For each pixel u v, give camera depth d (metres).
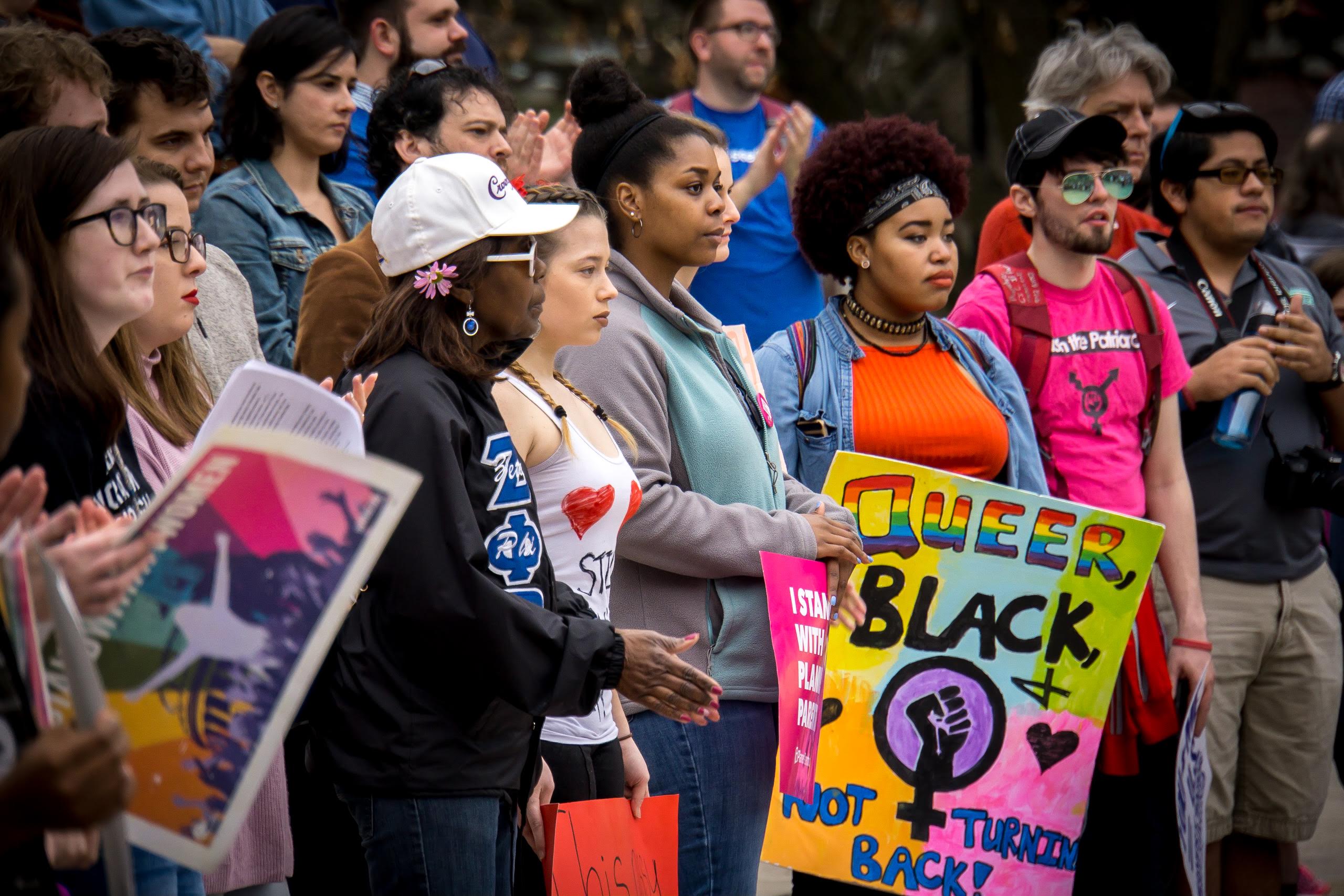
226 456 5.36
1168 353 12.40
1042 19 32.00
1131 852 12.06
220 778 5.33
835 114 32.56
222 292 10.34
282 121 12.30
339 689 7.35
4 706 4.93
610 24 32.38
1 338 4.58
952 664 10.63
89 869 5.75
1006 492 10.70
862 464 10.43
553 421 8.29
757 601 9.52
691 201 9.97
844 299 11.45
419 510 7.07
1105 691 10.95
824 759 10.37
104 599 5.27
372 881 7.36
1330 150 17.67
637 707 9.42
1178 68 33.59
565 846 8.10
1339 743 14.27
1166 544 12.40
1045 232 12.26
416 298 7.53
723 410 9.72
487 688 7.18
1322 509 13.33
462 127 11.84
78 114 8.74
